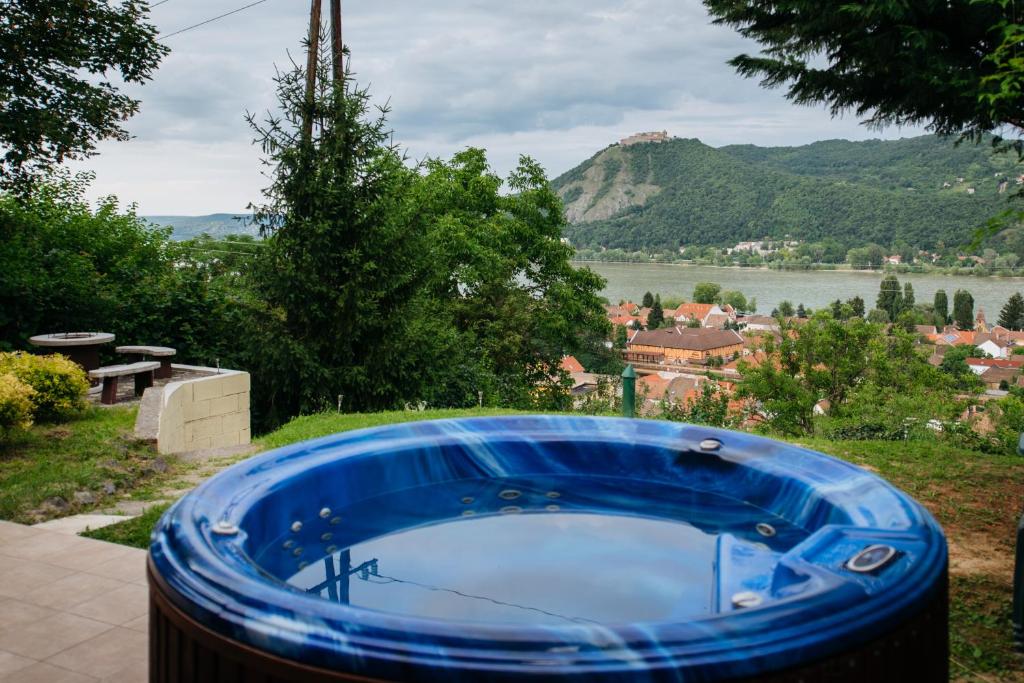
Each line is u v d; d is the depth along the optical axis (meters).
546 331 20.86
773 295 164.75
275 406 10.41
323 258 9.86
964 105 4.80
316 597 1.26
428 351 10.85
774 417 24.84
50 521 4.58
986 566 3.79
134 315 11.02
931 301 145.38
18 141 11.33
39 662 2.64
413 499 2.70
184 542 1.53
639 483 2.87
